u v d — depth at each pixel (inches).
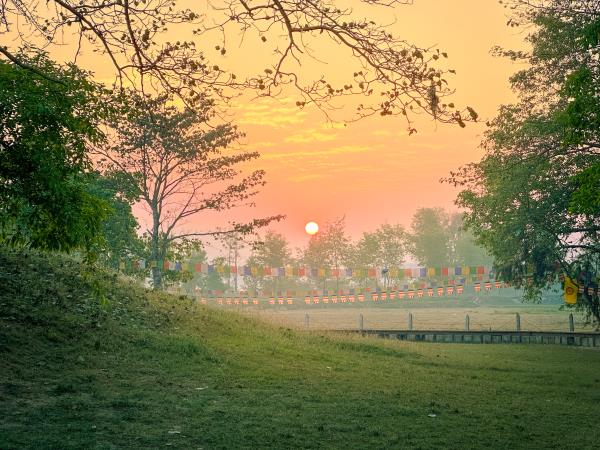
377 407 434.6
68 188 423.8
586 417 451.8
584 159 1016.9
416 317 2514.8
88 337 530.9
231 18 326.6
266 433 343.6
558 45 1010.7
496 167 1119.0
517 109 1093.1
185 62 342.6
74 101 400.5
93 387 409.1
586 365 820.6
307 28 324.2
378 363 705.0
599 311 1116.5
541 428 405.4
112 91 388.8
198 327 719.7
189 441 318.3
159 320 692.7
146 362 507.5
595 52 872.9
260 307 3117.6
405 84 314.0
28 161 395.2
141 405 380.2
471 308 3595.0
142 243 1478.8
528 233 1116.5
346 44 318.3
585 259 1097.4
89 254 472.1
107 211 461.7
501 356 915.4
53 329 517.0
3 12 350.9
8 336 466.0
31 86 385.7
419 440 352.2
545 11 1000.9
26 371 413.7
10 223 445.1
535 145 1084.5
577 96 621.6
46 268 701.3
